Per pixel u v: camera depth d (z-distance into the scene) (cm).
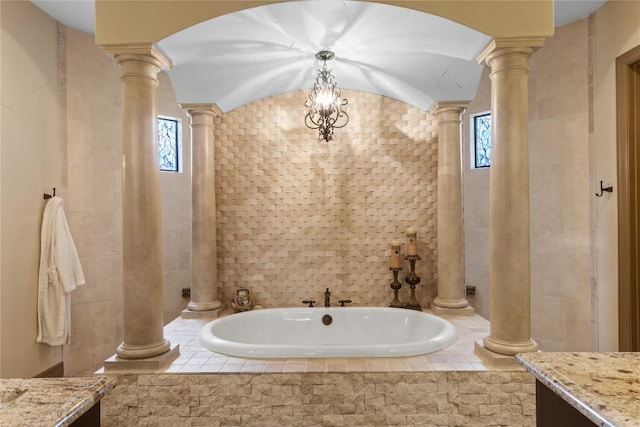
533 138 340
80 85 333
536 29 212
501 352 219
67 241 300
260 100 366
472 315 329
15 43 279
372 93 364
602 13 298
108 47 220
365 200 365
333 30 254
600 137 302
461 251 337
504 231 217
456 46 246
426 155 362
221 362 231
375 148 365
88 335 335
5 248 270
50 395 95
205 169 342
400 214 364
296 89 363
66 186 324
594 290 308
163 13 218
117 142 355
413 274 346
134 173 221
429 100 338
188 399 218
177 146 396
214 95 328
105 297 346
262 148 366
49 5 296
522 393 213
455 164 335
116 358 223
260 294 368
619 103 282
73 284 299
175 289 381
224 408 218
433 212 363
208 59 281
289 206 367
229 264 367
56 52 318
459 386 215
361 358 233
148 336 223
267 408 217
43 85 304
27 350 288
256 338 322
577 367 107
